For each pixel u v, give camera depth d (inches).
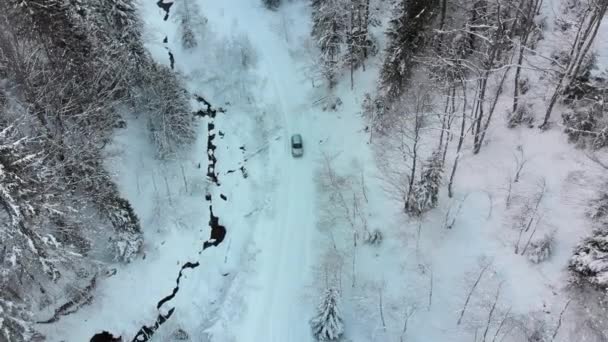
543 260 1039.6
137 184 1364.4
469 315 1029.8
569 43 1251.2
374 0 1576.0
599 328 933.2
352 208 1279.5
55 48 1210.0
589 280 946.7
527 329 973.2
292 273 1210.6
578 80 1182.9
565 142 1165.1
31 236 1001.5
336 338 1060.5
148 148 1448.1
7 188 864.3
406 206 1207.6
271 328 1128.2
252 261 1247.5
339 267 1175.6
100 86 1358.3
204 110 1625.2
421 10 1238.3
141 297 1220.5
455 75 1235.9
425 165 1150.3
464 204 1181.7
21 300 1056.8
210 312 1187.9
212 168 1482.5
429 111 1240.8
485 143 1244.5
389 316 1083.9
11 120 1113.4
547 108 1226.0
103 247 1249.4
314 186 1374.3
